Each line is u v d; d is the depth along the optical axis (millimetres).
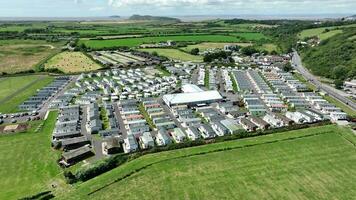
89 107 146125
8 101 159625
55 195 80312
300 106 151125
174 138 115125
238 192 80000
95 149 106125
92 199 78062
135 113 140000
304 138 111188
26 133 119625
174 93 166500
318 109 147875
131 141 107125
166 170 90625
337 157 97438
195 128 120125
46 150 105062
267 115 136375
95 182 85125
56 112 143625
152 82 196875
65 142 106875
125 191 81000
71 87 188750
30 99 160375
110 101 161375
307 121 129750
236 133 115188
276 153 100312
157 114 137625
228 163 94312
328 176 86938
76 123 126062
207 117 134875
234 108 145250
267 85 189625
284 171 89562
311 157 97500
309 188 81562
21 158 99562
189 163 94500
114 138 110875
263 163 94062
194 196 78500
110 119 130125
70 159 96688
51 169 93250
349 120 132000
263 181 84812
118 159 95750
